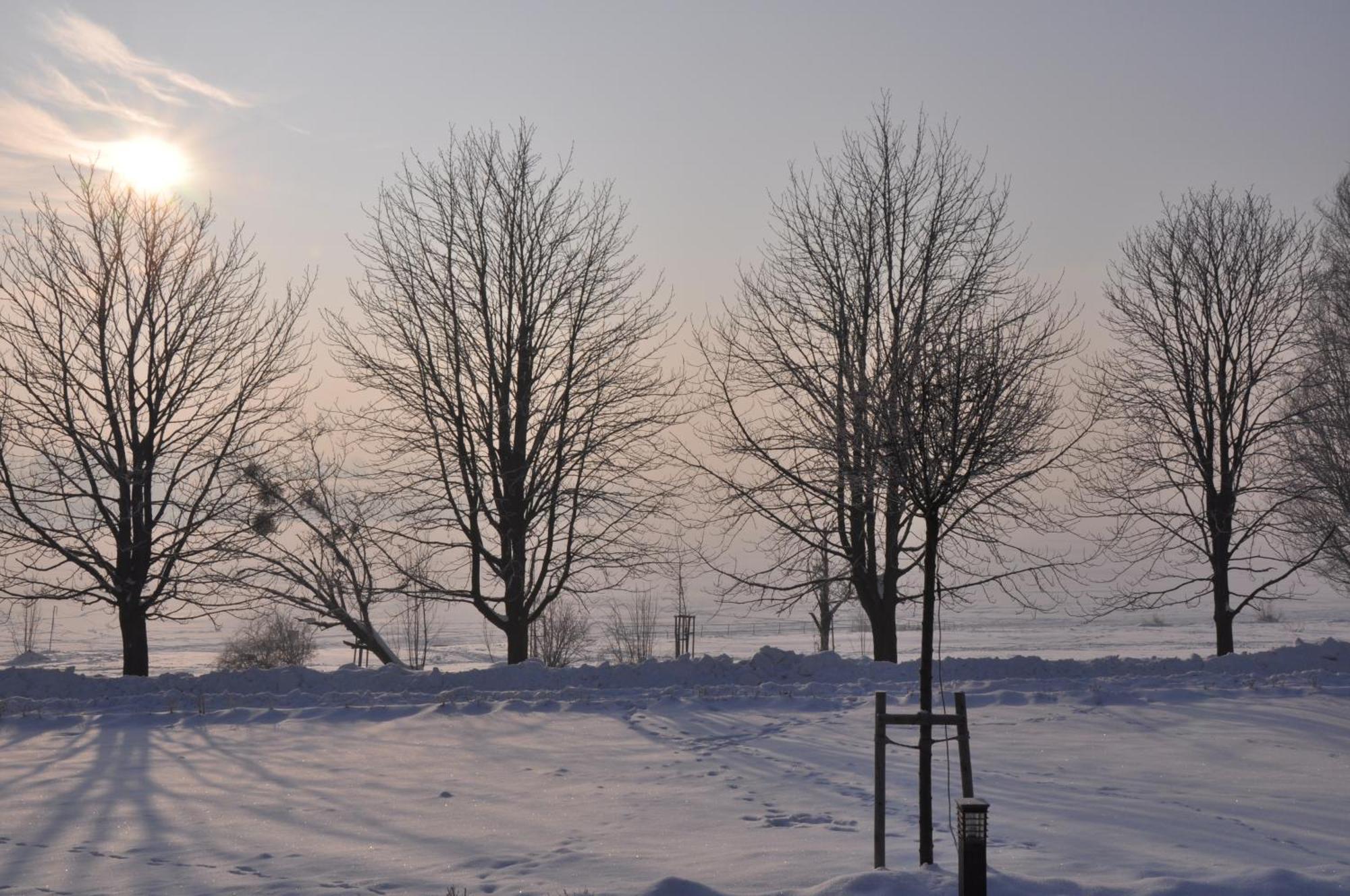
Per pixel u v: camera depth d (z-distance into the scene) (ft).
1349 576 98.53
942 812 32.55
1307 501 88.28
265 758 42.39
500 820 31.94
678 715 52.60
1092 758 41.39
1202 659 69.05
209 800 34.91
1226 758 41.19
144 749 44.45
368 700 57.26
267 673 62.59
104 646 297.12
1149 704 54.85
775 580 79.05
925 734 26.18
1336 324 94.53
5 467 75.82
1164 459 87.97
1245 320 86.07
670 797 35.14
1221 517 86.07
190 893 24.73
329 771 39.99
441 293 82.48
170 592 79.30
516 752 43.62
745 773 38.93
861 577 77.56
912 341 32.76
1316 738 45.55
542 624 131.03
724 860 26.89
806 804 33.88
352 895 24.45
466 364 81.10
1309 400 90.63
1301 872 24.03
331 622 91.81
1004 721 50.70
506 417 81.56
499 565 82.48
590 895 23.66
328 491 85.97
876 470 60.95
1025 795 34.47
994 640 262.06
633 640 153.17
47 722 50.96
